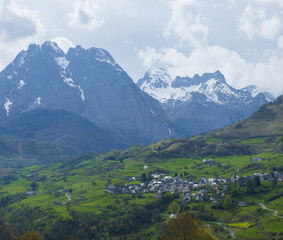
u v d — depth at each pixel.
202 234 150.25
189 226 152.62
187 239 148.62
